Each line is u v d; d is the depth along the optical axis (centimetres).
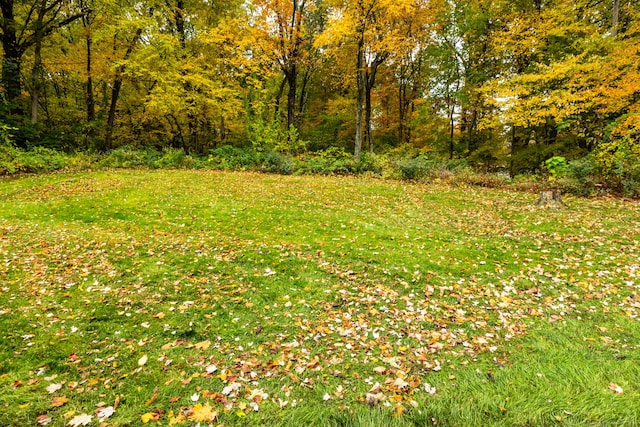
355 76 1797
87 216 807
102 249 605
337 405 276
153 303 437
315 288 482
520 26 1447
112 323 393
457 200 1017
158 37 1602
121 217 809
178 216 819
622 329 371
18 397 278
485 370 316
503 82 1320
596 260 549
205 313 418
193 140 2238
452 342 362
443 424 254
